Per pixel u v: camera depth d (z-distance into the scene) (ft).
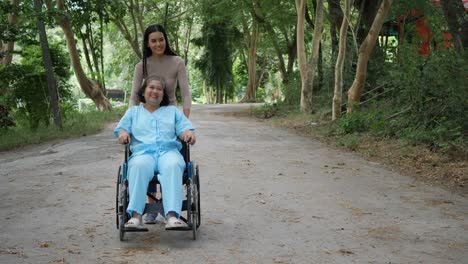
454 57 39.11
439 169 30.63
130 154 18.30
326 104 70.49
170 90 19.66
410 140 37.91
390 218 20.58
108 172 30.25
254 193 24.93
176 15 144.56
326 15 82.64
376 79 61.98
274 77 212.02
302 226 19.43
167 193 16.70
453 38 41.42
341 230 18.93
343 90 67.36
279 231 18.78
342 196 24.39
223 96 166.30
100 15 66.33
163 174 16.88
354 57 68.49
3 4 49.39
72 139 47.52
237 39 160.45
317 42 69.82
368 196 24.44
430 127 39.29
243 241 17.60
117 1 65.87
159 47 19.17
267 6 104.01
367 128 46.65
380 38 82.89
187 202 17.15
